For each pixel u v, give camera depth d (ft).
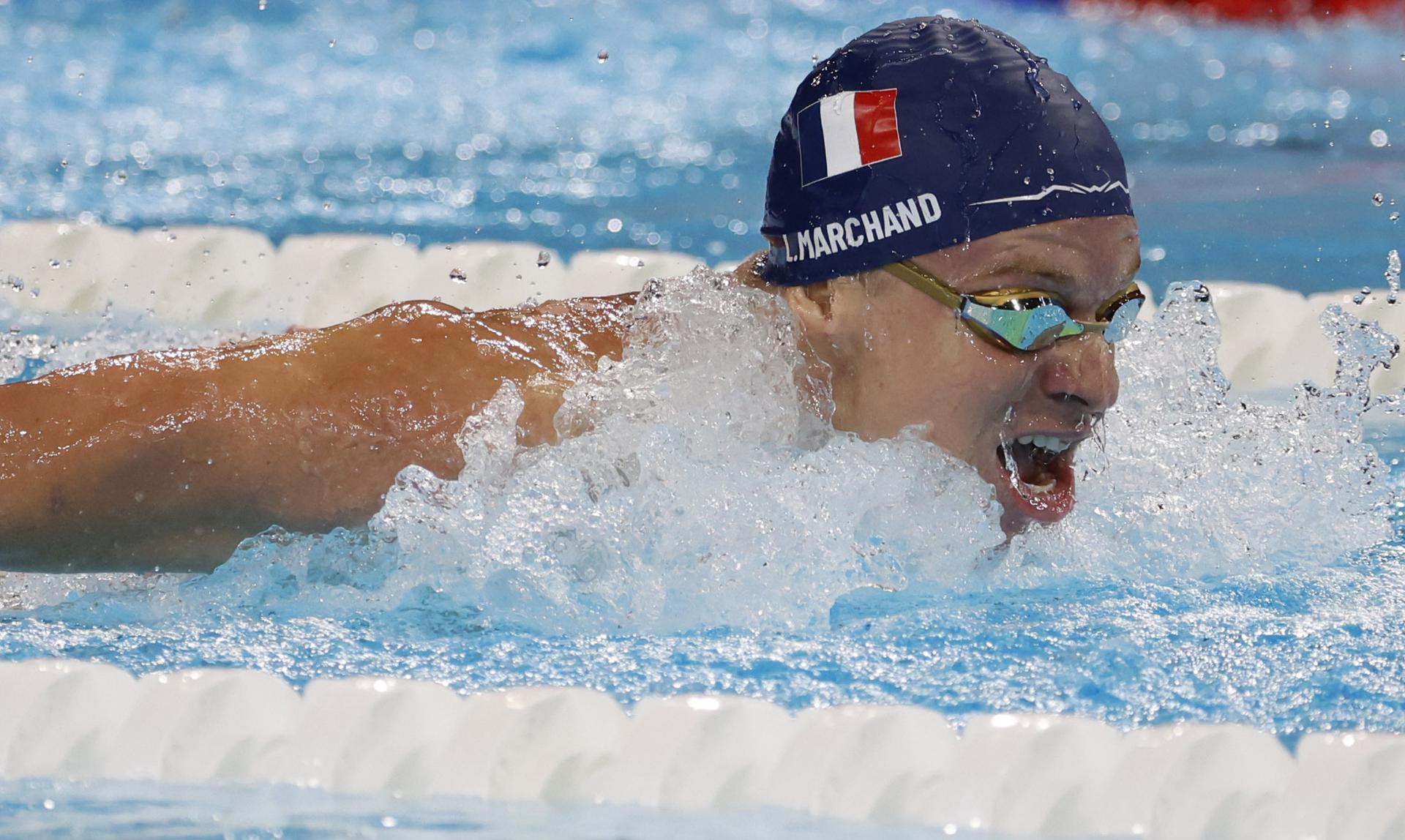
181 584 19.92
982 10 113.70
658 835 14.08
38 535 18.74
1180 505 22.79
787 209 20.65
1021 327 19.01
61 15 97.30
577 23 105.40
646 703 15.58
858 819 14.64
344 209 55.42
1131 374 24.17
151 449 18.74
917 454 19.97
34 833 13.94
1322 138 68.33
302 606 19.62
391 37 98.89
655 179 62.54
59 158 63.77
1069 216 19.15
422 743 15.47
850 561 19.77
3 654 17.72
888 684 17.01
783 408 20.27
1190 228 52.11
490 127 75.51
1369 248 48.70
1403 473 27.86
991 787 14.71
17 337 34.17
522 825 14.30
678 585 19.34
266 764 15.61
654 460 19.83
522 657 17.84
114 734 15.89
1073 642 18.38
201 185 59.47
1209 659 17.84
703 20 108.88
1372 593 20.62
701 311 20.59
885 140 19.53
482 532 19.65
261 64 89.30
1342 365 25.23
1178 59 94.22
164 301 41.39
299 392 19.60
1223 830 14.35
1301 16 107.55
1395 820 14.23
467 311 21.85
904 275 19.42
